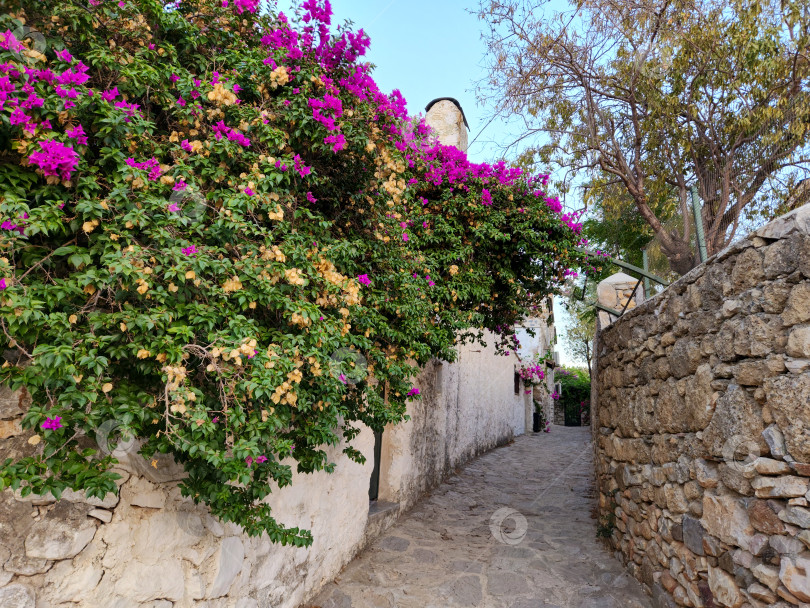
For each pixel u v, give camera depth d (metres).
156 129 2.51
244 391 2.22
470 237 5.45
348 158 3.23
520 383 16.58
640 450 4.29
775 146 5.62
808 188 5.48
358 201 3.47
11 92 1.78
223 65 2.74
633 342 4.57
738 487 2.76
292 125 2.87
